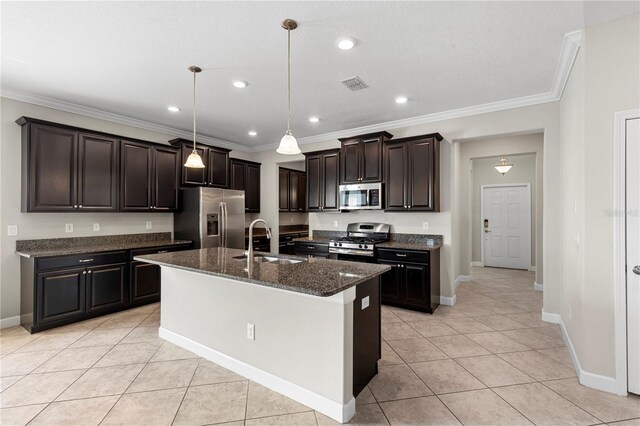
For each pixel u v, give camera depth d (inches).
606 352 86.8
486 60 107.3
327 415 77.3
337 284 71.4
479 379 93.4
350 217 201.8
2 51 100.7
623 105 83.9
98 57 104.8
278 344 87.6
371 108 156.0
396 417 76.5
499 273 255.0
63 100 143.5
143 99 142.8
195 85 127.5
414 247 156.2
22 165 134.4
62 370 98.4
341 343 75.6
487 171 285.0
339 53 102.7
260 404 81.7
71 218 151.8
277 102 147.3
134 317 145.3
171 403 82.0
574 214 104.2
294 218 293.1
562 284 130.3
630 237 84.4
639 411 78.0
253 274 82.2
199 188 178.2
